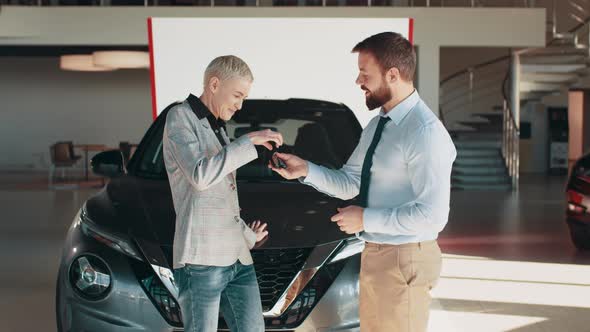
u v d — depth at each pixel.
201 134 2.46
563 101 16.70
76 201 10.68
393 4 13.71
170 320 3.00
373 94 2.22
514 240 7.59
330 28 7.14
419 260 2.22
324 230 3.18
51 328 4.30
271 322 3.02
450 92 16.89
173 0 13.89
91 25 11.73
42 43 11.80
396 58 2.18
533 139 16.83
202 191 2.45
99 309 3.06
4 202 10.54
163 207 3.36
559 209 10.07
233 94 2.46
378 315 2.27
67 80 17.30
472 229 8.33
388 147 2.21
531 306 4.87
